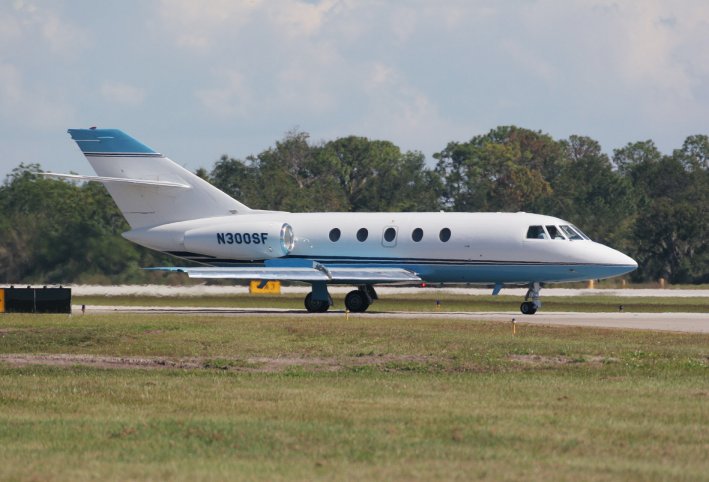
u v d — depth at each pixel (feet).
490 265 552.82
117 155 607.78
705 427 222.69
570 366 323.37
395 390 273.95
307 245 584.81
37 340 391.24
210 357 356.18
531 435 213.66
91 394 269.64
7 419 235.40
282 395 265.95
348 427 222.69
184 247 599.98
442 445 205.26
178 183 604.49
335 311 593.42
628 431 217.97
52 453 200.23
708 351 353.51
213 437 212.23
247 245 587.27
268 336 395.34
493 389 275.18
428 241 561.84
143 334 400.88
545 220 552.00
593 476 180.55
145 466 188.75
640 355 343.87
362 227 577.02
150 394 268.82
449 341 376.27
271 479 178.70
